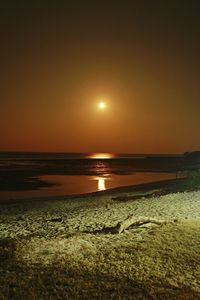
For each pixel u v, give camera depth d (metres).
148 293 11.46
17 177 70.06
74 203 33.75
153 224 20.62
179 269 13.64
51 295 11.14
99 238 17.73
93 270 13.31
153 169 105.81
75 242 16.91
